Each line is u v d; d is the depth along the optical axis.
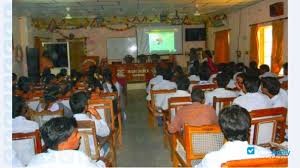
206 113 2.95
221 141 2.54
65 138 1.75
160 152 4.53
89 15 11.46
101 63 11.73
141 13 11.48
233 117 1.71
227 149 1.67
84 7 9.16
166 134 4.54
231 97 3.85
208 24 12.88
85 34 13.33
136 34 13.38
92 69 6.65
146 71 11.74
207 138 2.53
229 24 11.48
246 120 1.72
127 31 13.41
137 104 8.70
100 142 3.21
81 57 13.12
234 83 5.02
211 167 1.67
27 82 5.85
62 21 11.95
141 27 13.34
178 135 3.13
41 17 11.06
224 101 3.81
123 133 5.66
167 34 13.39
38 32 11.59
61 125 1.75
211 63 8.20
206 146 2.54
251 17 9.70
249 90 3.17
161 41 13.39
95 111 3.36
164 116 4.58
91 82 5.35
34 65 10.02
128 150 4.68
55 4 8.36
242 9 10.34
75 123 1.84
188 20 12.64
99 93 5.00
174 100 3.94
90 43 13.40
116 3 8.61
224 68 6.31
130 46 13.47
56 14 10.52
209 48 13.11
